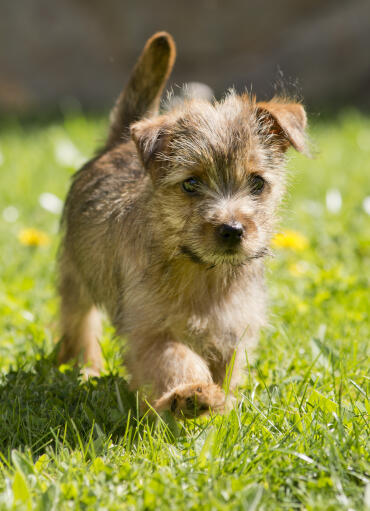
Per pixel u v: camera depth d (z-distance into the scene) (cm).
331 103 1967
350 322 628
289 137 516
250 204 498
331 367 527
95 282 589
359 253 834
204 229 477
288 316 639
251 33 2141
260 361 554
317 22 2089
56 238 930
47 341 635
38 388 500
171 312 486
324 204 1053
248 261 496
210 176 495
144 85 631
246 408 442
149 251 500
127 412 476
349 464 370
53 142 1454
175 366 459
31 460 385
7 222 989
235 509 334
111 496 350
